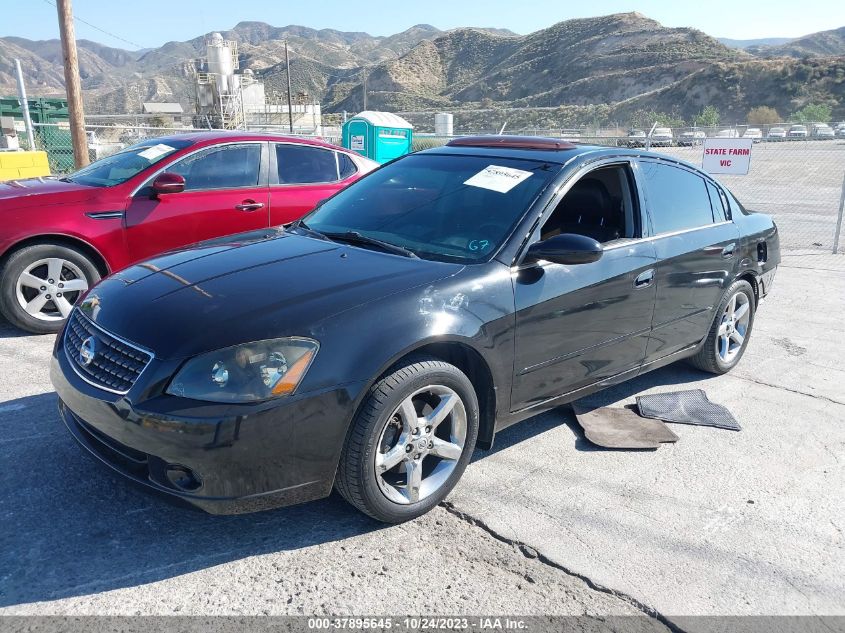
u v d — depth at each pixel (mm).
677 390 4820
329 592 2582
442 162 4164
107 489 3186
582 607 2574
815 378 5160
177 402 2527
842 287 8156
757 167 26984
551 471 3582
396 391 2797
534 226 3447
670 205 4344
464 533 3000
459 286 3094
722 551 2955
